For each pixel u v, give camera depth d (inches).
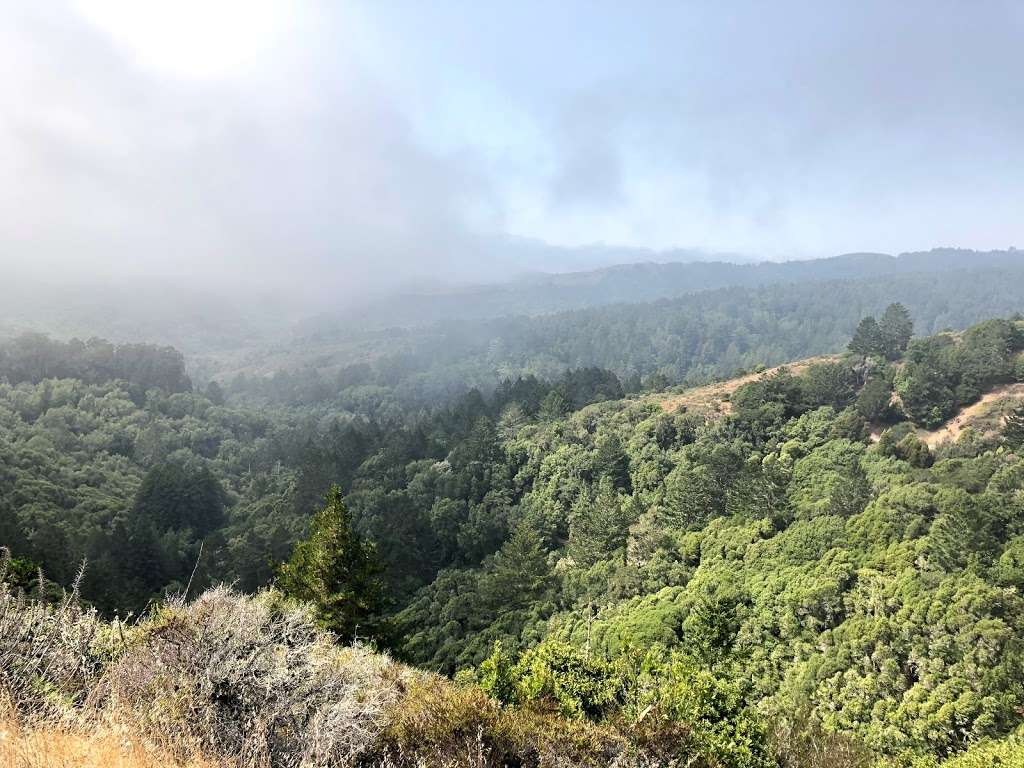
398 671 321.1
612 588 1631.4
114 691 195.0
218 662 218.2
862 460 1994.3
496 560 2015.3
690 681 378.9
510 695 333.4
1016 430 1908.2
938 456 1971.0
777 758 433.1
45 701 182.2
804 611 1201.4
